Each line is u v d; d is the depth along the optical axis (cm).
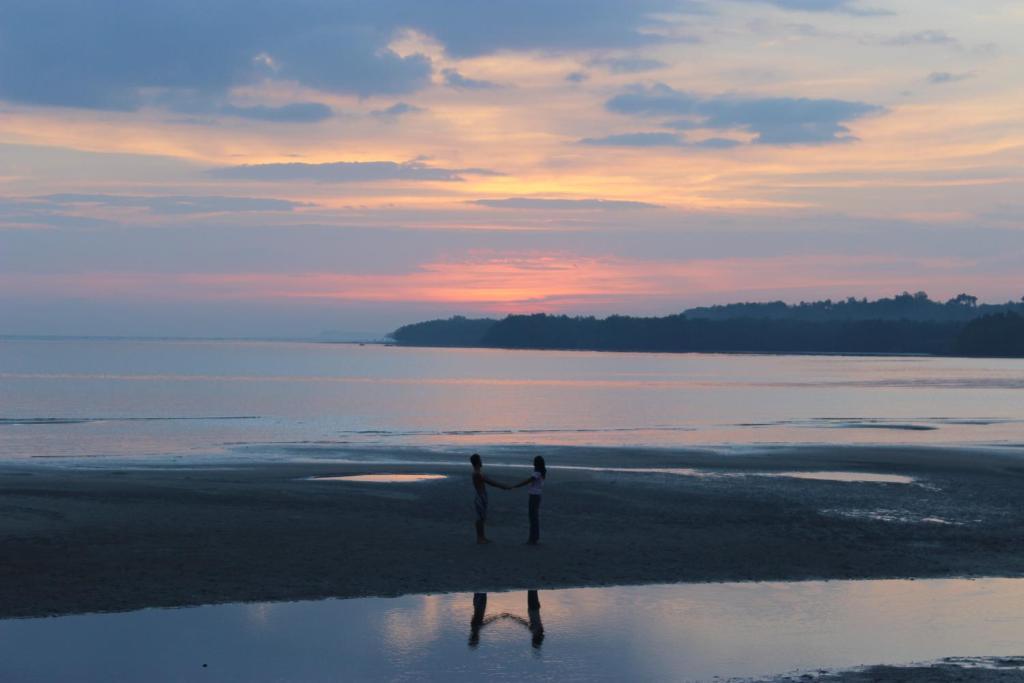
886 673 1198
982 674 1188
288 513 2294
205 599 1549
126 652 1288
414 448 4556
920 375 17025
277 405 8550
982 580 1777
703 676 1206
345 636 1371
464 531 2128
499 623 1446
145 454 4334
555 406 8712
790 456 4050
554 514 2372
